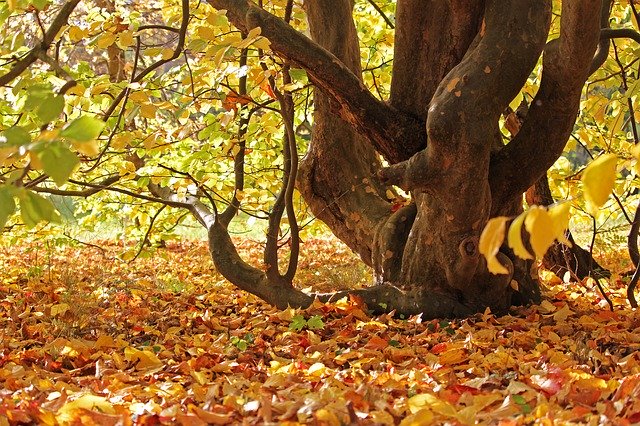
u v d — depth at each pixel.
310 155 7.41
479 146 5.36
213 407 3.25
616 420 2.97
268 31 5.64
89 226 10.32
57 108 2.62
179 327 6.38
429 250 6.33
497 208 6.18
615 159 1.89
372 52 8.77
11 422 3.11
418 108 6.19
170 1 8.78
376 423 2.89
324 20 6.96
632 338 5.30
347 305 6.40
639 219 6.76
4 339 5.73
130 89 5.56
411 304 6.32
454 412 3.01
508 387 3.57
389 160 6.30
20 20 6.89
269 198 8.48
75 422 3.06
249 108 7.01
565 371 3.95
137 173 7.62
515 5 5.45
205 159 7.75
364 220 7.13
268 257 6.77
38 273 9.41
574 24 5.20
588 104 8.12
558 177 8.42
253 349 5.31
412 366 4.57
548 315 6.35
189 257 13.62
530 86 7.16
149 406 3.38
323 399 3.33
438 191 5.62
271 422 2.99
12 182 2.32
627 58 8.13
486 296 6.36
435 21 6.09
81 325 6.35
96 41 6.26
